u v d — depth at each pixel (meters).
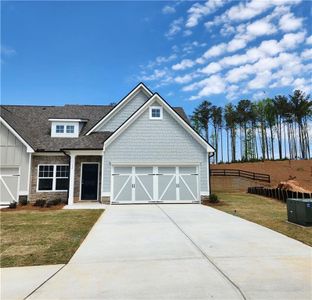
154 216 11.63
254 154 62.47
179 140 16.94
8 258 6.10
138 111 16.75
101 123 19.25
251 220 10.59
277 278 4.71
